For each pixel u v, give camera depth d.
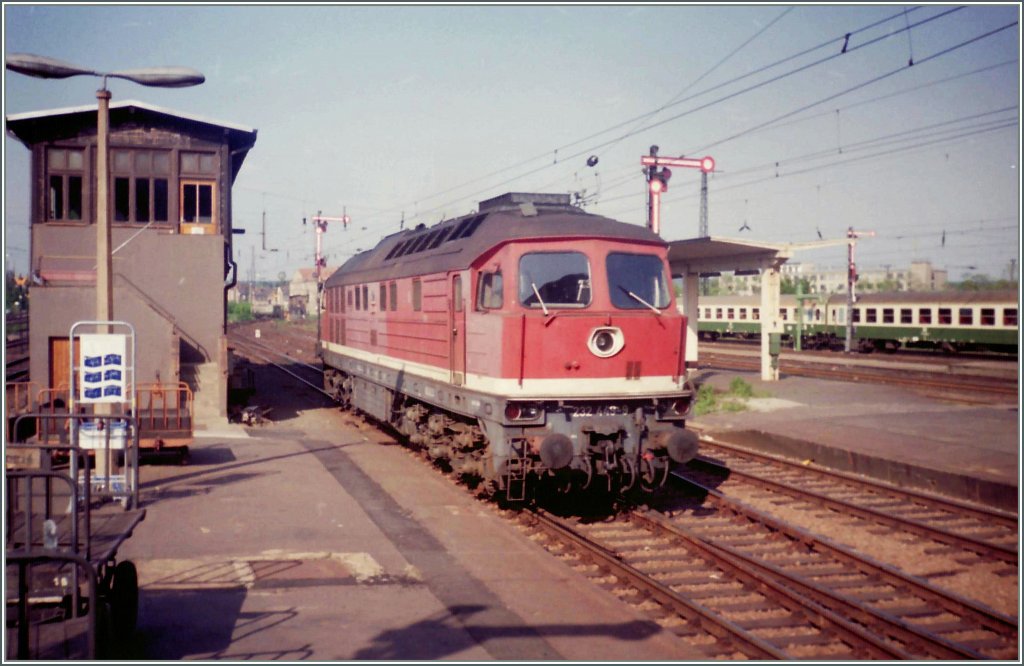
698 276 25.97
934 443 15.40
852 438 16.02
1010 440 15.74
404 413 15.36
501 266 10.77
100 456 10.61
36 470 5.77
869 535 10.41
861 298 47.06
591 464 10.63
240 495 11.64
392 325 15.48
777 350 26.61
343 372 21.56
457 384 11.84
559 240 10.75
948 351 43.78
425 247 14.26
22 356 33.09
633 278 11.02
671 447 10.73
